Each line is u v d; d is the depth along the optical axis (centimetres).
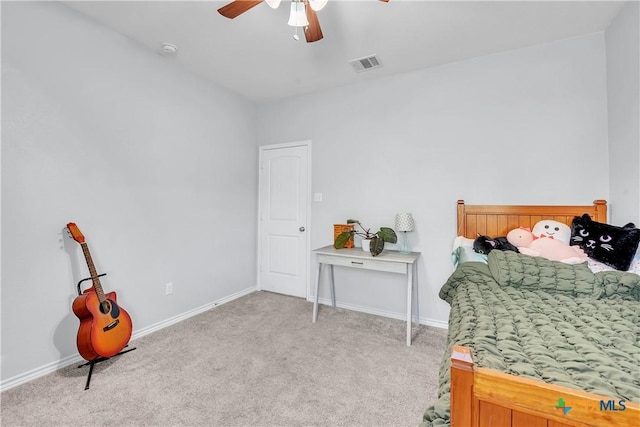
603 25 204
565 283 154
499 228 237
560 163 222
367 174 298
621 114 190
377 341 231
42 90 181
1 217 166
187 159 279
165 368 190
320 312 296
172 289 265
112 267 220
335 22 204
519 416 65
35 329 179
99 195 212
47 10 183
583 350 87
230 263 330
